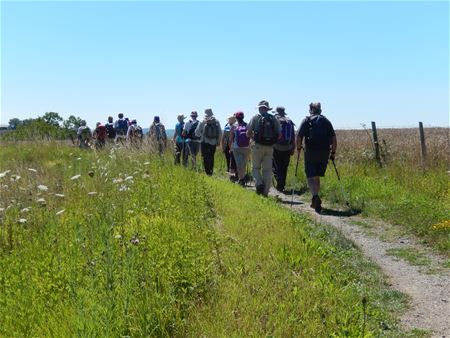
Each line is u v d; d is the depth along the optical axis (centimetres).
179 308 502
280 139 1523
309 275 636
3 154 1822
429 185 1333
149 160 1378
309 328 495
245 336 465
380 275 734
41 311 472
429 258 831
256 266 641
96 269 530
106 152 1445
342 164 1748
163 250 588
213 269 602
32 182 1011
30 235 700
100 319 433
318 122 1234
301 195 1478
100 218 737
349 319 533
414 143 2066
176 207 867
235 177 1747
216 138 1750
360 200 1270
